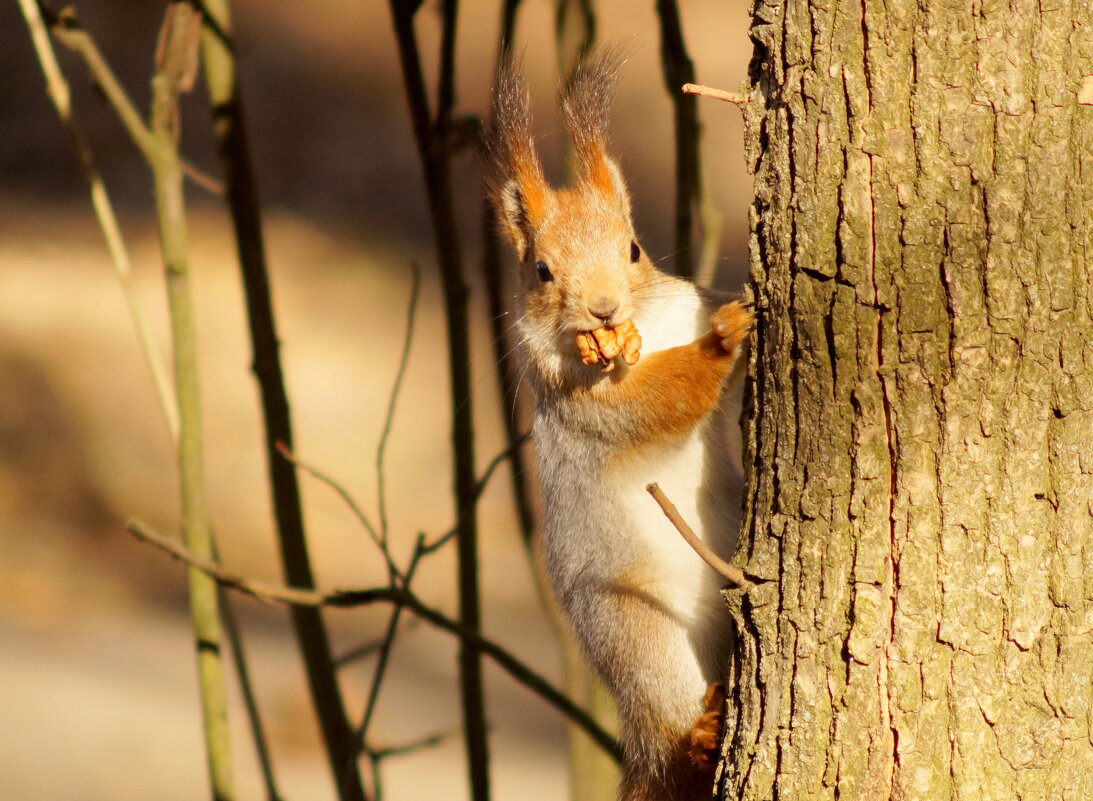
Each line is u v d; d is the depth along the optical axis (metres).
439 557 10.84
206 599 7.61
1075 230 7.41
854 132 7.42
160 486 11.16
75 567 10.02
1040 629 7.42
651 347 7.61
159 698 8.18
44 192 14.61
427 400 12.64
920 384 7.42
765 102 7.44
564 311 7.59
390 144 16.56
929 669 7.42
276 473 7.62
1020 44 7.41
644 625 7.59
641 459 7.59
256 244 7.62
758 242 7.45
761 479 7.45
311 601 7.58
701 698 7.58
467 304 7.63
